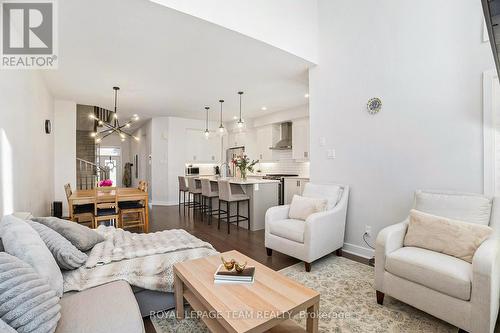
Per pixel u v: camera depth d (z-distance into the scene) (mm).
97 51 3100
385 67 2840
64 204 5340
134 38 2803
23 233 1451
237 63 3521
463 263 1671
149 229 4375
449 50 2377
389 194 2816
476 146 2229
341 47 3268
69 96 5074
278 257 3051
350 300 2074
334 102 3346
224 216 5152
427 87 2521
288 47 3172
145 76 3990
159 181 7402
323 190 3193
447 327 1729
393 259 1881
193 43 2932
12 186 2223
